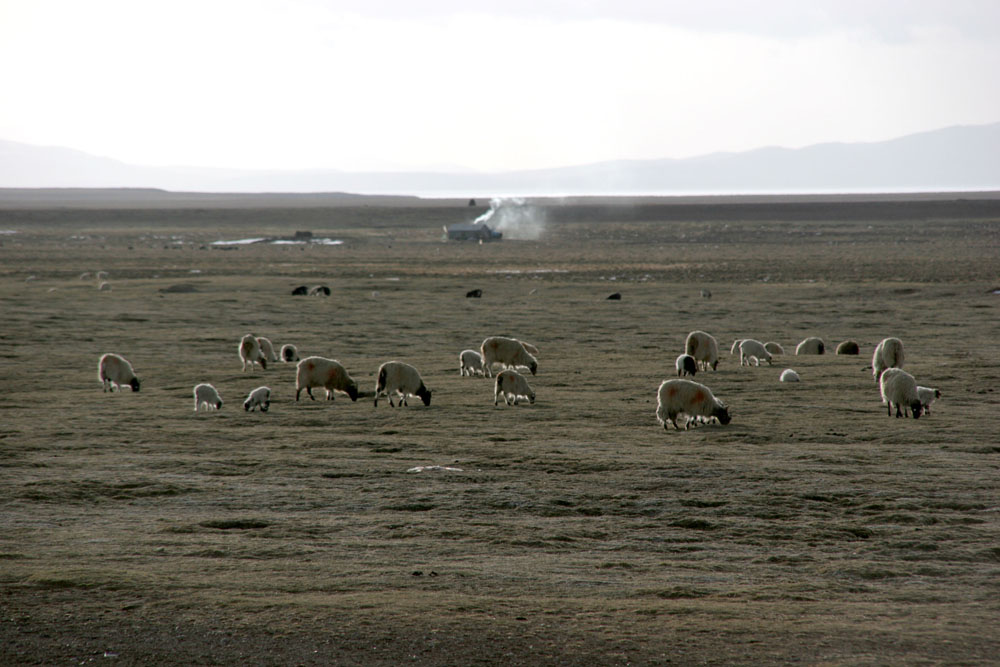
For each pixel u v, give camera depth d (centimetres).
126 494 6028
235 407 10344
